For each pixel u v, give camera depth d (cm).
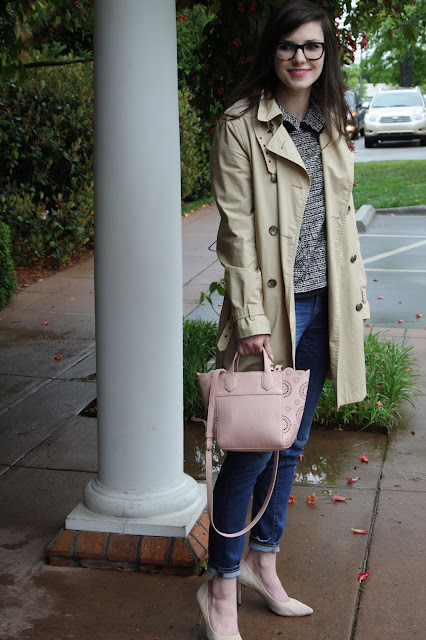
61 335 675
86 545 316
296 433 251
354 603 290
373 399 467
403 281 883
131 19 285
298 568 314
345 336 271
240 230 253
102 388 314
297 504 370
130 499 317
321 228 261
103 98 292
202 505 334
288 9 251
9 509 366
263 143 253
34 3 623
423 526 349
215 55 469
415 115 2645
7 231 768
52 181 987
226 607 267
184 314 731
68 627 279
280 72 253
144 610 289
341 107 262
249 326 248
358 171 1959
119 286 302
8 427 472
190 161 1391
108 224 299
